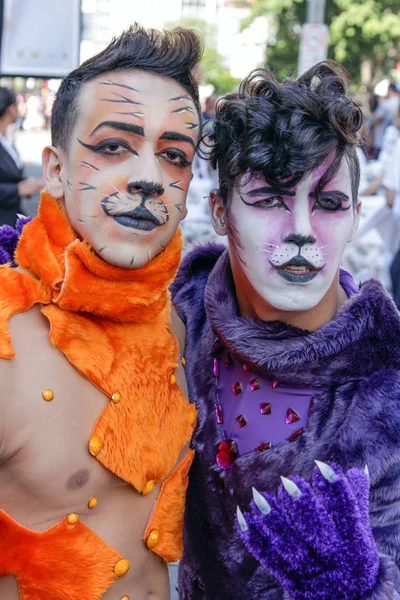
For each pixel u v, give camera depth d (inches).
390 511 54.6
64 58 171.0
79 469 49.0
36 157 533.3
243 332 56.9
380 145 268.7
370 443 54.4
